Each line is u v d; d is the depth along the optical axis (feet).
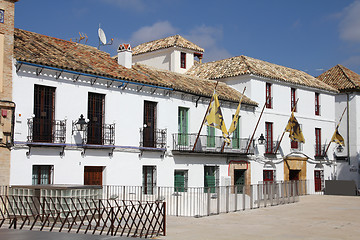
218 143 85.25
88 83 64.90
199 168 81.66
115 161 67.51
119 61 76.33
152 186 73.92
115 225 49.75
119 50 76.43
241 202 69.10
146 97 73.15
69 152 61.62
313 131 109.19
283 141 100.94
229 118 88.74
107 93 67.36
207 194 62.28
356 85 114.42
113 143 67.10
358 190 104.17
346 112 116.37
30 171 57.11
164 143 75.00
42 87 60.03
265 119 96.99
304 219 58.39
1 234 40.52
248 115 93.09
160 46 111.34
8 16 56.80
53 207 49.47
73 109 62.80
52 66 59.57
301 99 106.52
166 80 78.69
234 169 89.10
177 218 58.39
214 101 77.10
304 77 112.06
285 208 72.33
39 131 58.85
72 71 61.87
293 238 43.55
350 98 116.06
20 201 49.34
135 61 118.62
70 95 62.59
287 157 100.78
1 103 54.70
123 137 69.00
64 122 61.41
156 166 74.02
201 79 92.12
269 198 76.54
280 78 99.30
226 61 105.40
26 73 57.88
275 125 99.35
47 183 59.67
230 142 81.66
